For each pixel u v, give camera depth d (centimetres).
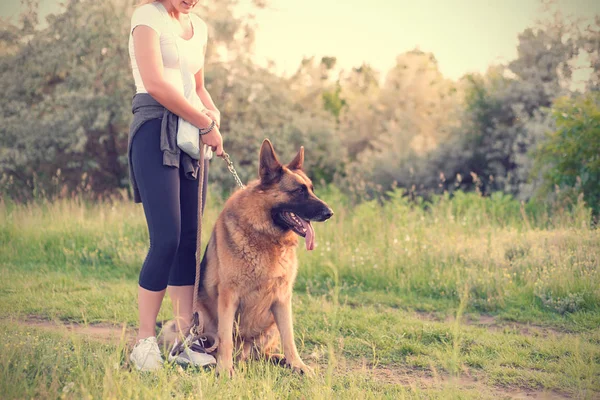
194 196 420
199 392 314
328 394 321
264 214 403
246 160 1886
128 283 707
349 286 698
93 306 568
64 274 743
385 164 2161
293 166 452
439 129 2327
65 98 1705
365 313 561
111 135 1812
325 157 2130
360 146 2628
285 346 409
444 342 464
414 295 655
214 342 417
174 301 427
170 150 382
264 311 413
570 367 402
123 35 1725
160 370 348
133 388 306
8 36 1798
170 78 392
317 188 1928
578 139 1069
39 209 1077
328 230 895
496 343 464
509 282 639
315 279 705
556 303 576
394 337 484
